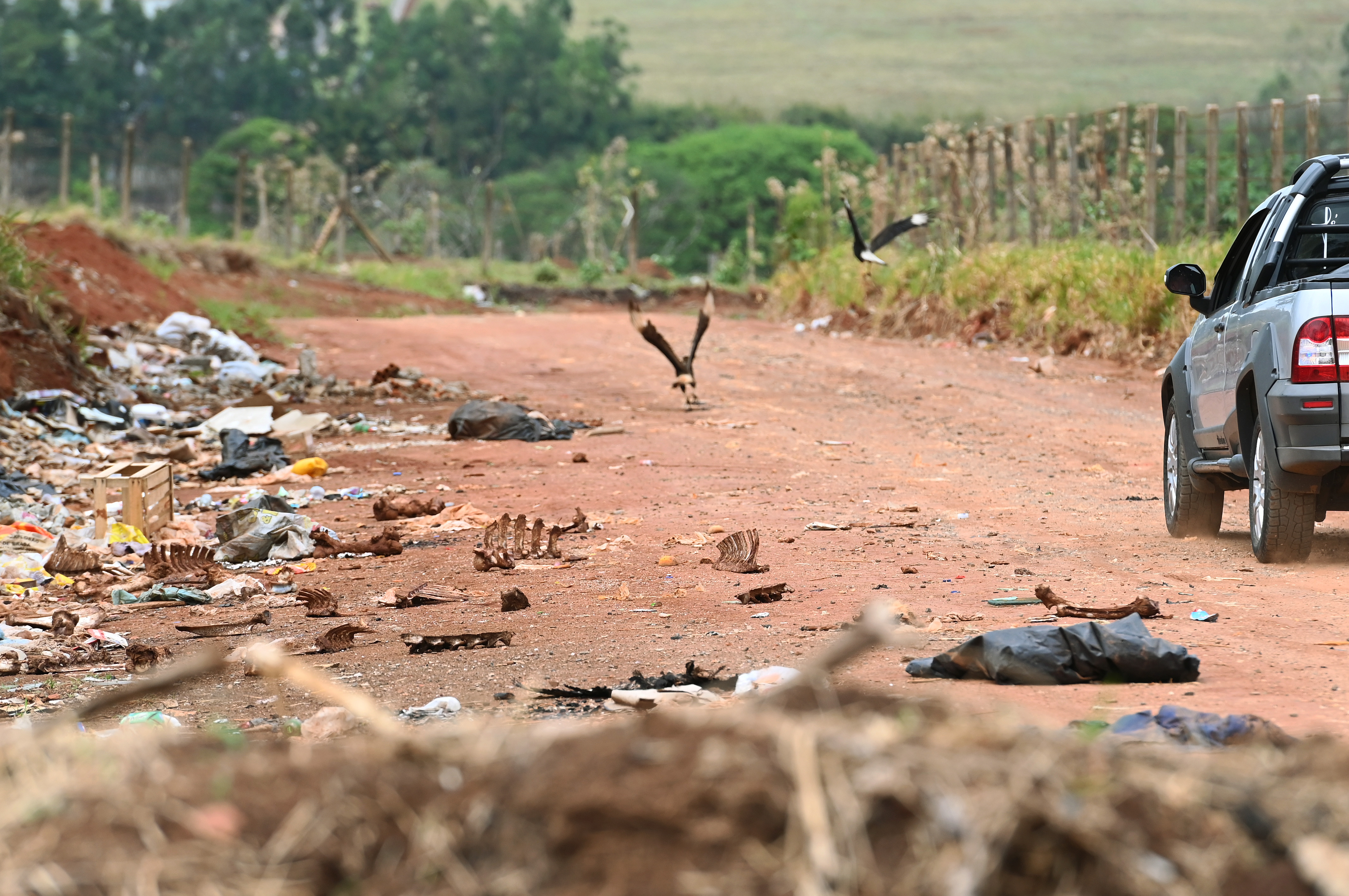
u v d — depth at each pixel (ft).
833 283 422.41
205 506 159.43
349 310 500.33
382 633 86.17
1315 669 64.44
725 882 21.36
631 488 153.99
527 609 91.76
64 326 260.83
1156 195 343.67
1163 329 278.87
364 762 24.85
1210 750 42.42
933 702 26.68
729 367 292.81
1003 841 21.59
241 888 22.45
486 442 201.77
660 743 23.73
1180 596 86.02
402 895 22.35
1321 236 105.50
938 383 258.78
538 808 22.84
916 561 103.04
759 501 140.97
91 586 112.98
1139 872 21.61
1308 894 21.65
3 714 69.26
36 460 190.29
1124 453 176.35
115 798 24.04
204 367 287.48
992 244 386.32
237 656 81.05
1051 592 82.28
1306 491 92.79
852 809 21.93
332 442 208.74
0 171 646.74
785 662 69.92
